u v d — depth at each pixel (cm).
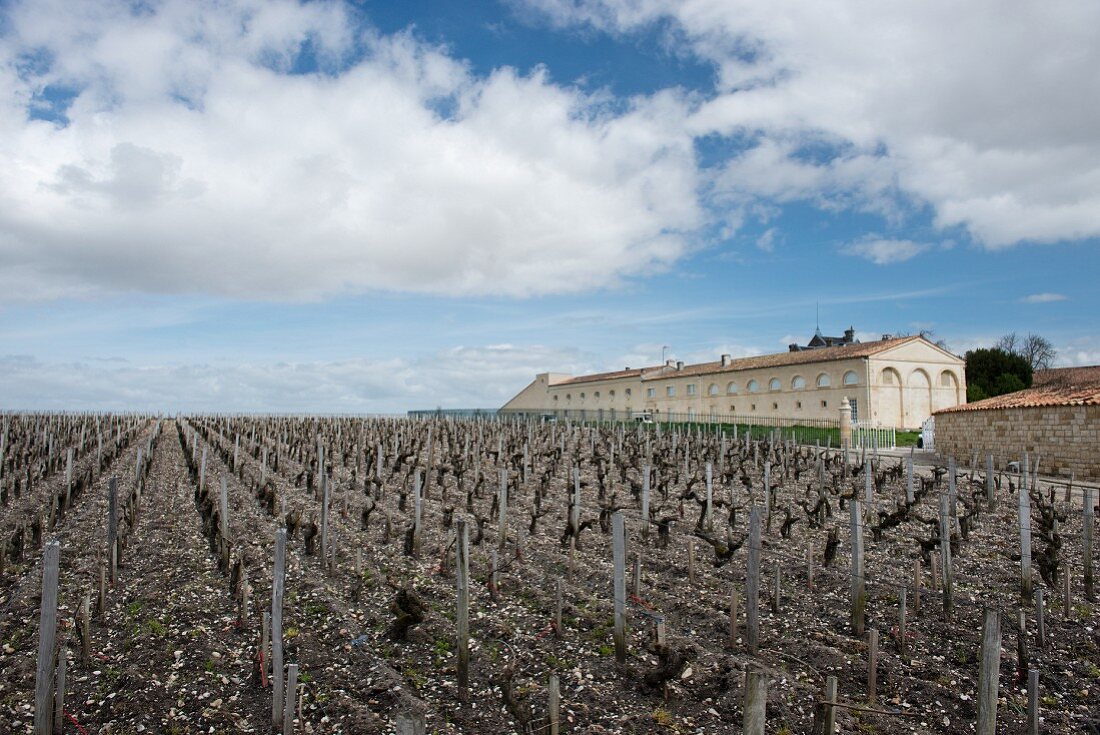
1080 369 6238
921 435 4503
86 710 802
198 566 1327
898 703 845
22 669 886
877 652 959
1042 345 8269
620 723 791
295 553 1430
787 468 2712
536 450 3206
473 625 1069
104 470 2678
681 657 848
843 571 1342
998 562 1452
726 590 1238
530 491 2316
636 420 6338
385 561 1399
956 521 1633
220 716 795
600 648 984
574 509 1535
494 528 1716
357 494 2189
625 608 1006
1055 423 2855
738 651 977
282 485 2322
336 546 1434
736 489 2425
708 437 4106
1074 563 1462
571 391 8538
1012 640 1028
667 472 2472
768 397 6128
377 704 820
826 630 1053
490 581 1198
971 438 3356
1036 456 2944
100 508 1888
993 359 6212
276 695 776
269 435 3806
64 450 3020
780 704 809
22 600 1128
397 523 1745
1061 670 941
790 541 1636
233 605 1120
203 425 4609
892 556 1494
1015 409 3061
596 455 2881
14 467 2566
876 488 2397
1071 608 1159
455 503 2078
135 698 826
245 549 1450
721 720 793
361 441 3266
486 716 811
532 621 1086
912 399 5453
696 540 1623
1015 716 830
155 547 1461
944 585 1120
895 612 1134
